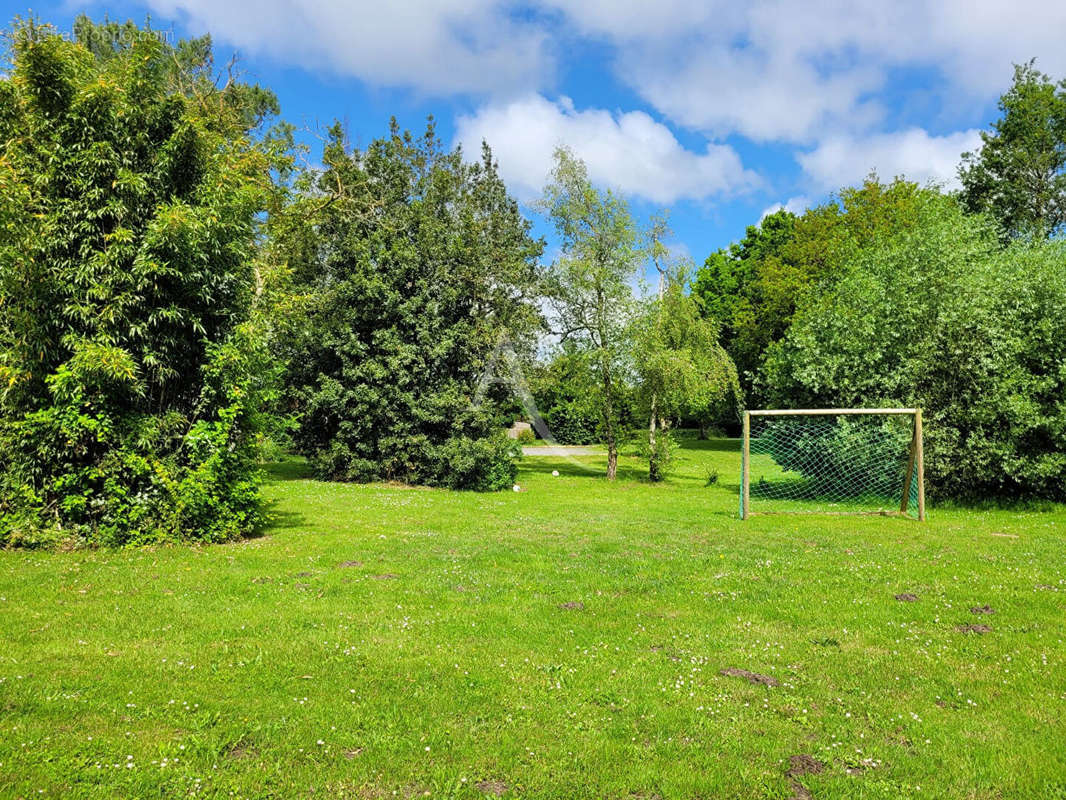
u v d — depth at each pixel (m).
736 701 5.54
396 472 24.88
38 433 10.41
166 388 11.87
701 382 26.34
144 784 4.07
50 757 4.30
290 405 24.50
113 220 11.06
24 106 10.62
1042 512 16.83
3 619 7.09
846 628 7.43
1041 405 16.98
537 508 18.44
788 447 20.41
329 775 4.29
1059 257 19.12
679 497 22.12
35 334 10.44
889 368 18.89
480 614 7.81
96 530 10.81
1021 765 4.57
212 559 10.28
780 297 39.75
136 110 11.05
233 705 5.22
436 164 32.53
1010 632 7.29
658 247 26.47
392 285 23.61
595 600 8.47
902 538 13.20
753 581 9.49
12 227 9.84
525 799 4.09
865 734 5.00
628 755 4.63
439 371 24.39
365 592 8.66
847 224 37.66
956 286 18.41
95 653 6.22
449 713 5.20
